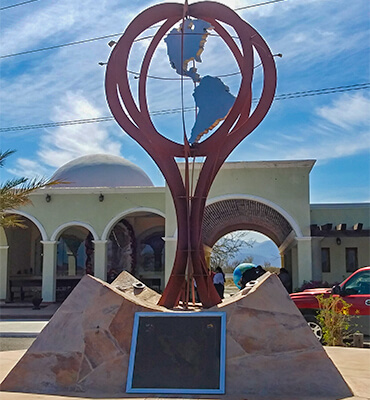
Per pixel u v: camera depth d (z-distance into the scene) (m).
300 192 18.58
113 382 6.27
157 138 8.21
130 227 25.98
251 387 6.09
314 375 6.15
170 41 8.48
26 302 23.09
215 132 8.08
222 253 41.47
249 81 7.89
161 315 6.62
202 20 8.36
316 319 11.72
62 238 26.73
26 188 13.01
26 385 6.36
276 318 6.56
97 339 6.58
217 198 18.77
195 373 6.20
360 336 10.37
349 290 11.90
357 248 20.72
